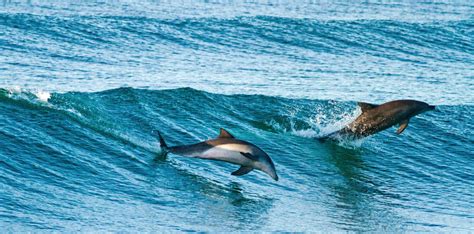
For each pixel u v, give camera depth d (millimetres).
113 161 78000
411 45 162125
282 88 121000
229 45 152750
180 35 155500
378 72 138750
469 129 101312
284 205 73812
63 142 79750
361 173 86250
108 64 132125
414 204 77812
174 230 63594
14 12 160250
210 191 74812
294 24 167500
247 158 73438
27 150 76562
